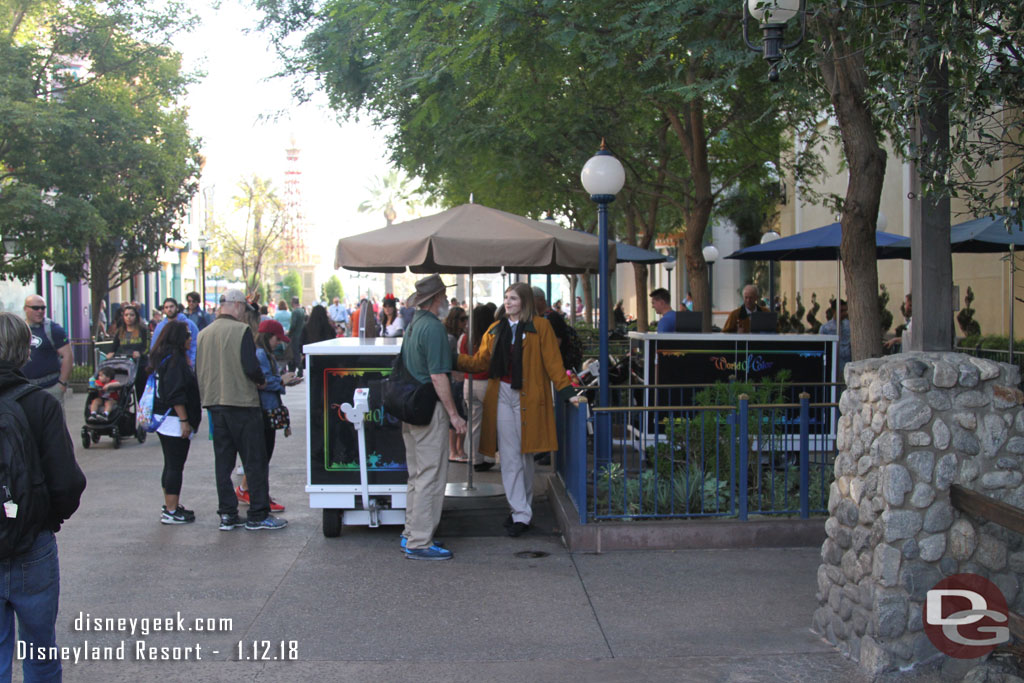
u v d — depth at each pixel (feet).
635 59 35.35
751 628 17.30
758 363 32.09
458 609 18.49
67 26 59.00
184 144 77.82
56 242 58.54
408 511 22.41
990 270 50.37
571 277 86.89
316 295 296.51
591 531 22.41
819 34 24.67
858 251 24.70
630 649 16.31
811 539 22.50
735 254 42.01
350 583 20.29
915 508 14.89
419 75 34.30
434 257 24.16
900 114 16.90
